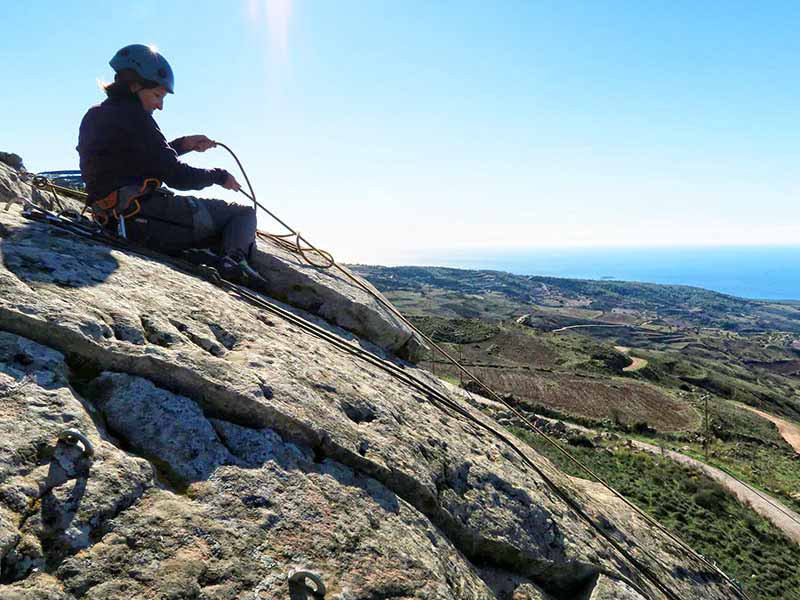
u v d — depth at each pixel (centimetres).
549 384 7312
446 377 6794
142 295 366
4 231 373
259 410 317
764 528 2817
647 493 2973
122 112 432
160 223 500
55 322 279
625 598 448
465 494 423
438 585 300
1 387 241
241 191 532
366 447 359
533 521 456
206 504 255
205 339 357
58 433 236
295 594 240
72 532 209
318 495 300
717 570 692
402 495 365
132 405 281
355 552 281
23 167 764
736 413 7494
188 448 278
